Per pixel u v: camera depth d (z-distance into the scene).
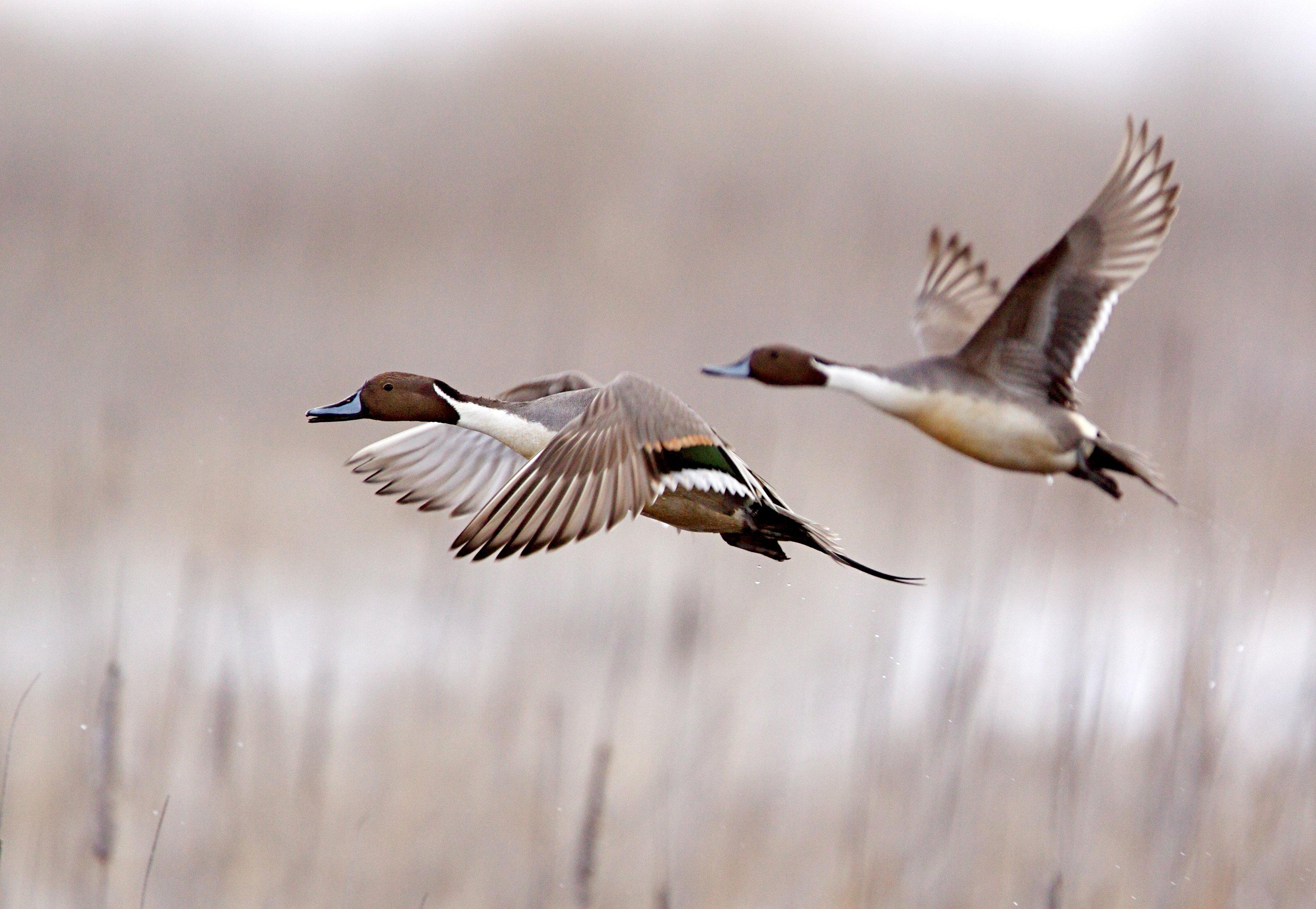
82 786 10.22
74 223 28.17
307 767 9.96
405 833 10.11
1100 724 10.87
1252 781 10.69
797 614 13.49
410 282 26.80
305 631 13.25
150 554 14.41
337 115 36.94
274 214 30.00
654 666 12.03
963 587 12.92
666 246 29.55
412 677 12.20
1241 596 12.18
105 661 11.87
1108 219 8.64
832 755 11.21
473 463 8.21
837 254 30.05
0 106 34.06
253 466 17.95
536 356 23.09
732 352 23.97
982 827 10.09
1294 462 16.69
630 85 36.84
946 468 18.12
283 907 9.42
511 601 13.14
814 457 18.84
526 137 35.44
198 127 35.34
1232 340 23.81
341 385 21.70
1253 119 39.19
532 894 9.38
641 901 9.59
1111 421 17.11
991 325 8.85
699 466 6.66
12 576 13.59
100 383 20.55
